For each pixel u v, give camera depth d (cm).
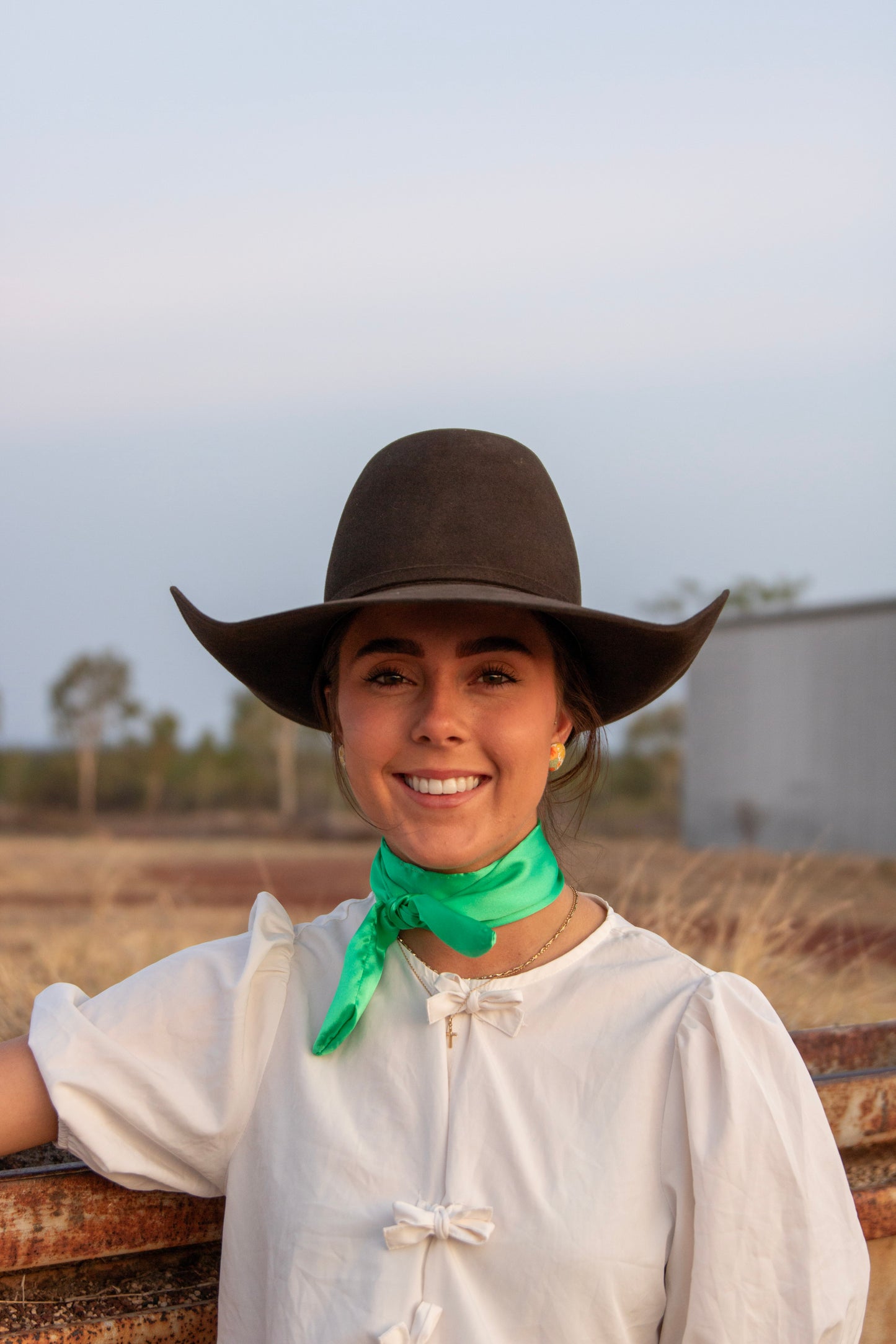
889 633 1723
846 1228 125
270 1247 128
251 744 3409
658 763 3131
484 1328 117
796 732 1842
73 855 1400
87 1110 132
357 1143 128
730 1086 122
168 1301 143
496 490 137
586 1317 117
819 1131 126
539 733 134
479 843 133
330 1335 119
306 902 815
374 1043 136
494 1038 132
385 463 142
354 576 139
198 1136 134
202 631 148
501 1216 121
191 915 650
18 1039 140
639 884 492
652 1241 120
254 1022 139
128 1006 138
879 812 1717
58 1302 142
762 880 743
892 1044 231
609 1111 125
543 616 140
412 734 132
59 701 3475
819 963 416
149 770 3328
